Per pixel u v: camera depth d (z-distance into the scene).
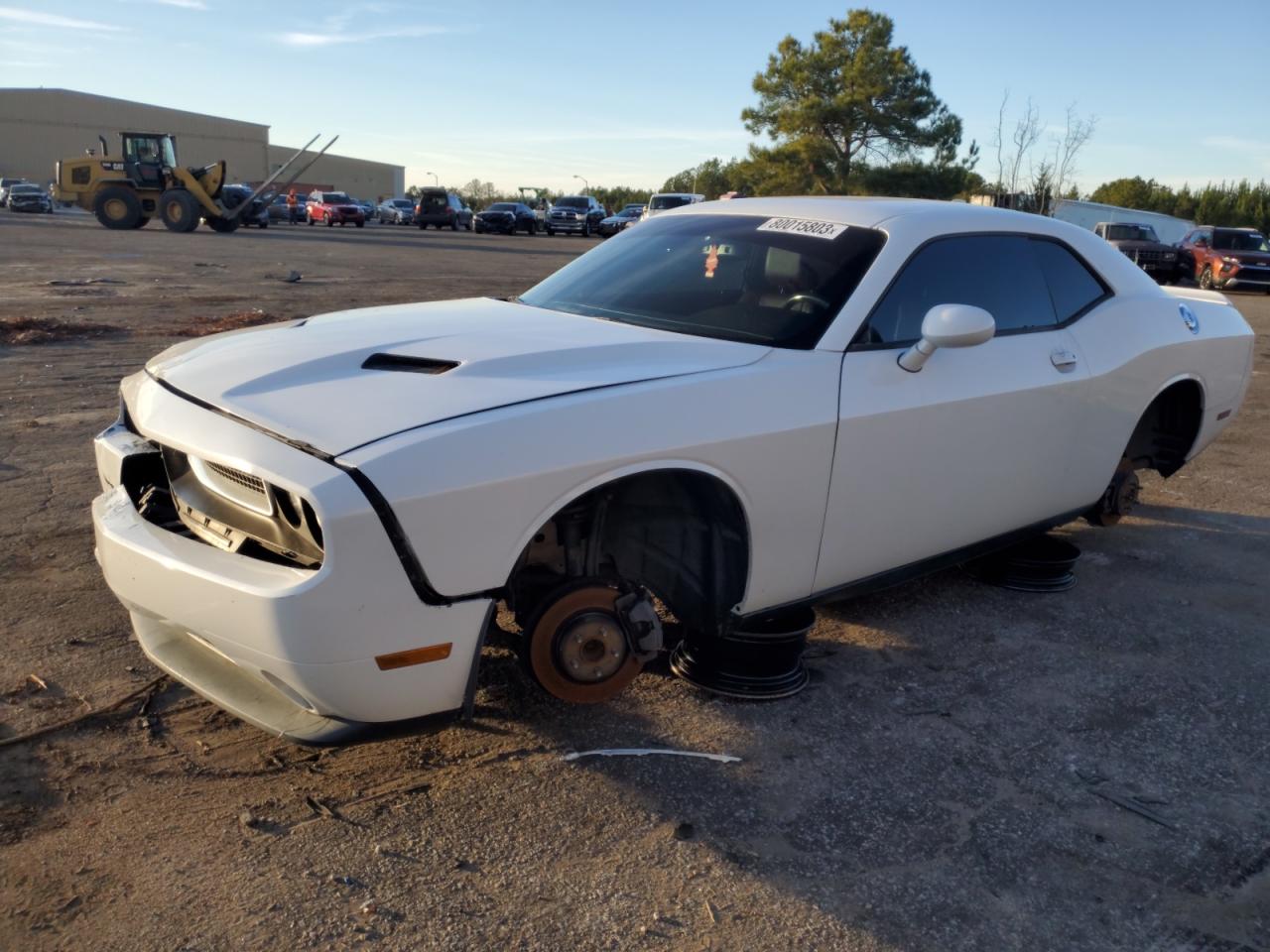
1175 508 5.45
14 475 5.09
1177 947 2.19
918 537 3.32
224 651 2.36
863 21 44.72
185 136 95.50
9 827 2.39
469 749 2.80
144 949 2.05
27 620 3.45
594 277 3.69
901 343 3.19
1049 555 4.17
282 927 2.12
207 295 13.31
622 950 2.10
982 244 3.58
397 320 3.21
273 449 2.30
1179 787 2.79
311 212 47.84
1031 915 2.26
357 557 2.18
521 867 2.34
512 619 3.47
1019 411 3.47
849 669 3.39
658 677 3.26
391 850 2.38
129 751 2.72
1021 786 2.76
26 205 47.34
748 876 2.35
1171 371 4.18
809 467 2.89
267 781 2.63
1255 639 3.78
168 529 2.69
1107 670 3.47
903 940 2.17
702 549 2.91
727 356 2.90
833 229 3.41
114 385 7.43
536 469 2.38
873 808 2.62
